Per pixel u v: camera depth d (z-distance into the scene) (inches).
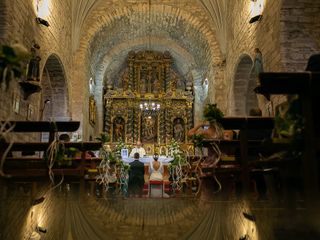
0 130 160.7
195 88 860.0
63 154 255.8
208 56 712.4
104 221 118.3
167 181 444.8
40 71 432.8
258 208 138.9
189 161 402.6
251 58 469.7
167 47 866.8
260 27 430.0
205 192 240.5
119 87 919.0
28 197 175.8
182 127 861.2
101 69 830.5
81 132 608.4
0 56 127.0
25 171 272.4
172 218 124.3
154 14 711.7
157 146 829.2
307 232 94.8
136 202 171.8
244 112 565.0
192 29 709.3
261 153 251.6
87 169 331.0
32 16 403.5
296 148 156.3
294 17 356.2
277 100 370.6
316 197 142.5
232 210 138.5
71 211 137.2
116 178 352.8
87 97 682.8
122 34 796.0
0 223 109.7
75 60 631.2
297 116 158.6
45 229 104.1
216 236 96.5
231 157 282.7
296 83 148.6
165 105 862.5
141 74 901.8
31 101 404.5
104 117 856.9
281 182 224.8
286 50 351.6
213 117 254.8
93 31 653.3
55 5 497.4
